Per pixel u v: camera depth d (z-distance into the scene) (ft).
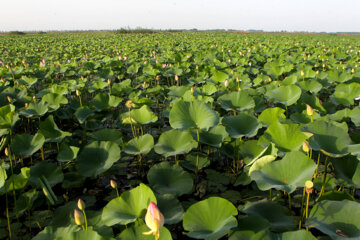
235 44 70.69
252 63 38.50
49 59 45.06
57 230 7.47
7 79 26.02
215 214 6.81
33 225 9.39
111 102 16.88
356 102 19.43
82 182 11.23
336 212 6.55
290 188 7.17
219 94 18.84
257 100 16.28
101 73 28.84
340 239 5.79
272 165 8.13
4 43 77.61
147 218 4.98
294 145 9.41
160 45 72.64
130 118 13.15
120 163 13.75
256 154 11.21
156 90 20.18
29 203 9.12
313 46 64.18
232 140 13.12
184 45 67.67
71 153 11.19
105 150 11.26
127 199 7.39
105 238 6.02
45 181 8.68
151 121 13.16
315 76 24.23
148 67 30.94
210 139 12.26
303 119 12.84
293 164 7.84
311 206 9.81
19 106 17.30
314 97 15.55
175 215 7.90
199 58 43.29
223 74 23.65
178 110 11.35
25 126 17.78
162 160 13.98
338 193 7.61
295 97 15.30
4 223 9.39
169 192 9.59
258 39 95.40
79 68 33.96
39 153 14.73
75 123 18.25
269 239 6.27
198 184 11.76
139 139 12.11
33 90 28.19
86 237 6.17
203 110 11.07
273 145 9.17
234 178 12.16
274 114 12.39
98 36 119.34
